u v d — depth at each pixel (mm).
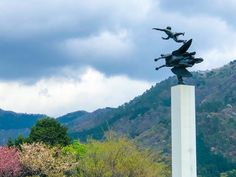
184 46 34031
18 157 69188
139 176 68000
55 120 85125
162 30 35375
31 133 84250
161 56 34750
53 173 68125
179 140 33281
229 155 179625
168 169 72938
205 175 166750
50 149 73312
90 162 68188
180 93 33469
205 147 184375
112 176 67750
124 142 69500
